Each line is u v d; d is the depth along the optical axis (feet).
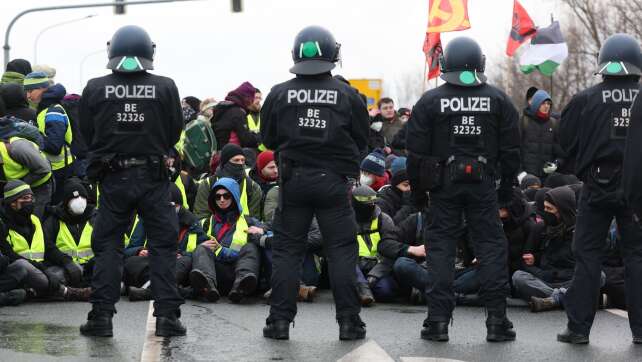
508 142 28.07
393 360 24.98
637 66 27.61
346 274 27.50
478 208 28.04
